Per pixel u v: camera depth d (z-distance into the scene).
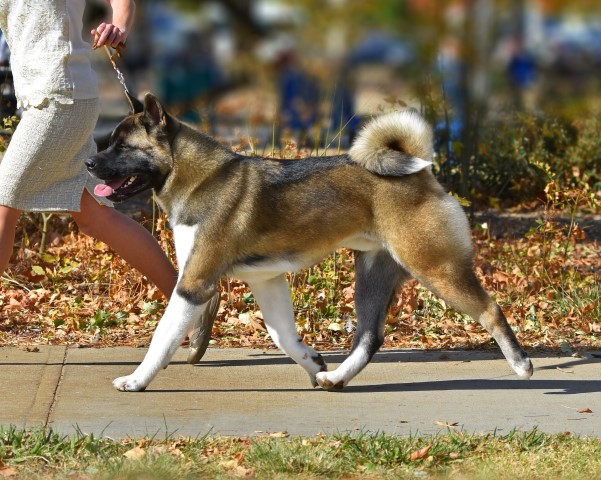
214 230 9.06
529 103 20.50
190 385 9.62
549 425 8.53
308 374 9.76
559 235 14.52
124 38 9.63
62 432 8.00
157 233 14.10
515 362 9.35
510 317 12.63
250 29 20.56
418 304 12.92
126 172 9.14
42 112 9.27
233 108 18.97
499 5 17.44
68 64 9.27
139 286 13.01
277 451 7.42
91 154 9.74
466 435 8.08
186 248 9.12
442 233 9.19
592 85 19.50
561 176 20.91
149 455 7.27
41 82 9.22
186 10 21.56
